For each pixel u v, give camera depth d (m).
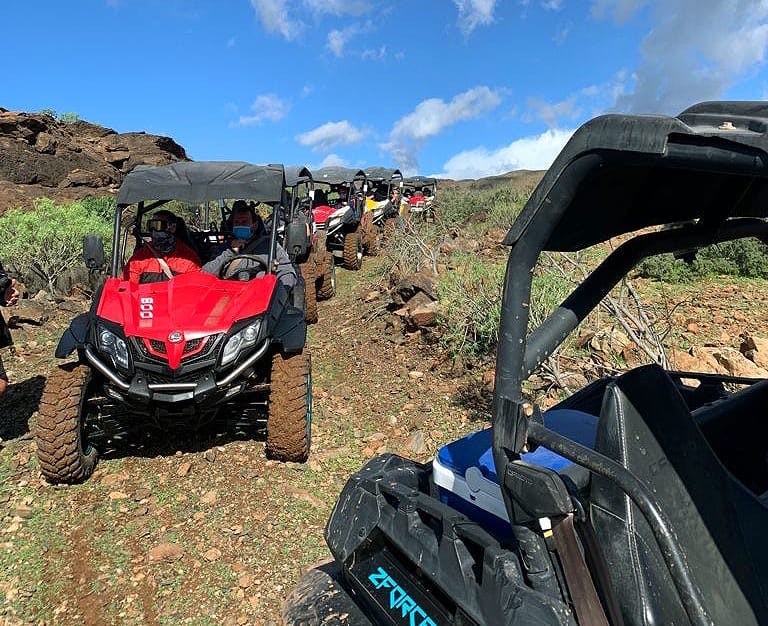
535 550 1.58
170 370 4.20
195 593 3.22
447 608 1.78
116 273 5.11
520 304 1.58
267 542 3.64
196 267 5.61
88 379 4.28
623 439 1.60
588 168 1.42
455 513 1.88
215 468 4.46
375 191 17.95
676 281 8.91
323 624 2.01
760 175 1.27
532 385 5.34
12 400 5.51
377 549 2.07
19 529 3.71
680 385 2.90
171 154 26.78
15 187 18.00
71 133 23.75
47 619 3.02
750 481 2.34
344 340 7.61
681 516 1.60
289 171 11.30
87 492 4.14
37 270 8.98
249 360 4.36
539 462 1.99
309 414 4.64
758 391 2.48
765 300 7.88
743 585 1.58
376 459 2.43
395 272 9.23
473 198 18.59
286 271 6.29
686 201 1.92
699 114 1.46
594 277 2.03
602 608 1.52
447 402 5.54
